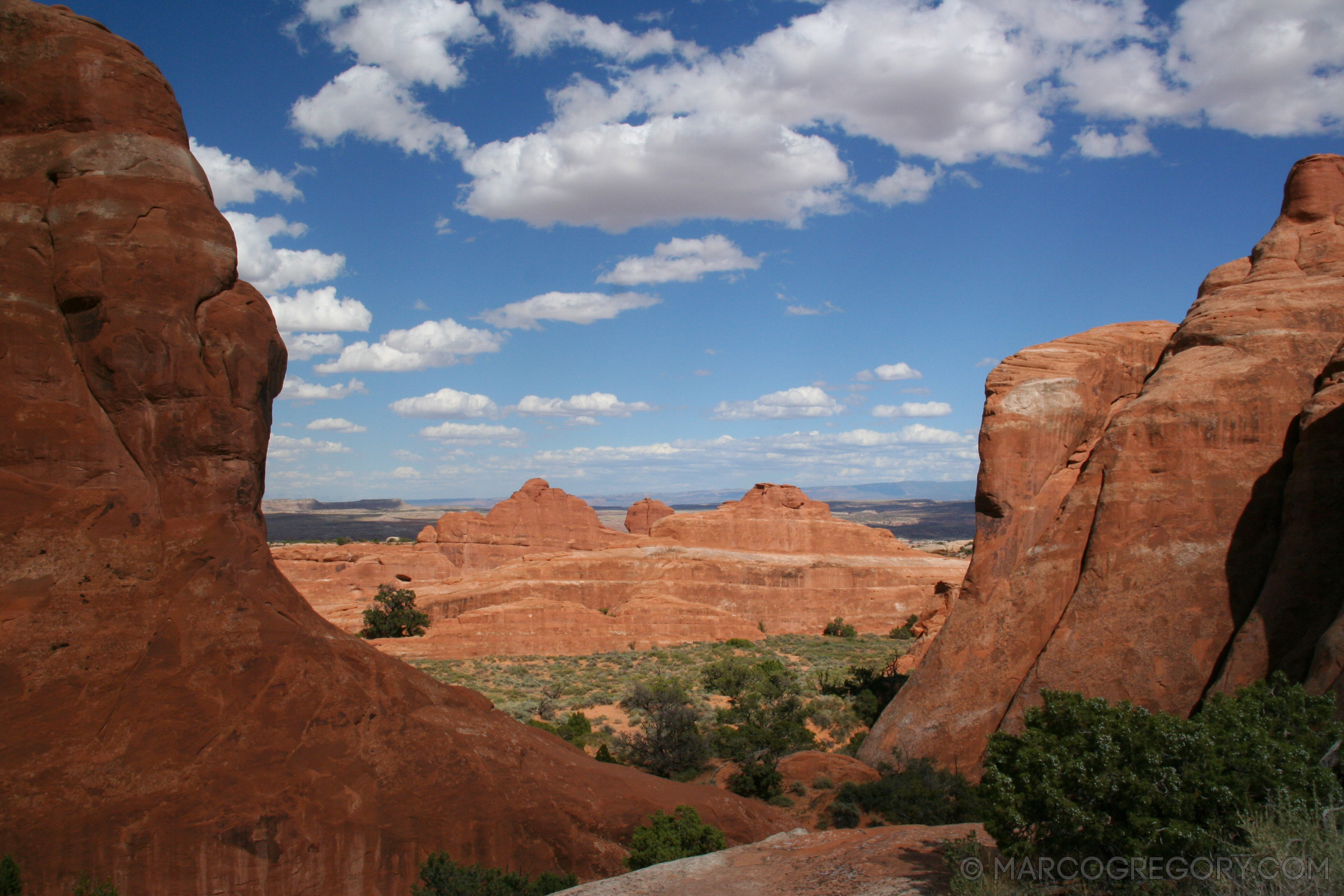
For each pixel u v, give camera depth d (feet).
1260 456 90.43
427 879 56.95
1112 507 94.38
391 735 64.34
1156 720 44.65
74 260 59.82
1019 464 104.22
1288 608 80.07
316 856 57.93
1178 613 88.99
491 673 187.93
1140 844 41.04
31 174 60.90
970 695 96.89
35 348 58.85
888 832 62.39
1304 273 99.04
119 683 56.54
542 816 66.39
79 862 51.83
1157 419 94.89
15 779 51.67
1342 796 42.60
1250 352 94.07
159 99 64.80
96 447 59.47
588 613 231.50
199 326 63.36
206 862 54.60
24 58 62.03
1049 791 42.63
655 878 54.70
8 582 55.31
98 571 57.77
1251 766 43.01
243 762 58.03
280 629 63.36
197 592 60.80
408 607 235.20
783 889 50.80
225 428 63.26
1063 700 47.83
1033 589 98.02
